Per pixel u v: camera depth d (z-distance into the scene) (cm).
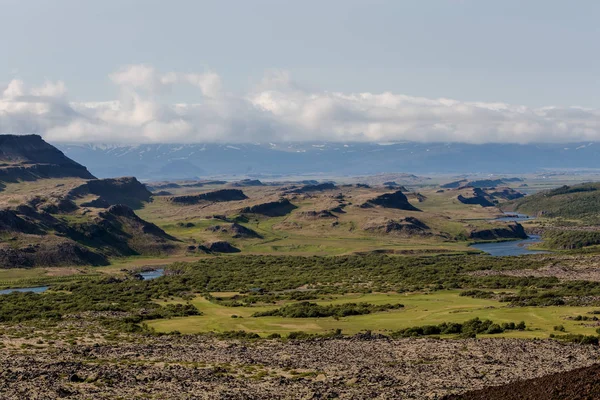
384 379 10531
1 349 13150
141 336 15338
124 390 9638
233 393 9569
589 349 12638
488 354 12362
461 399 9088
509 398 8600
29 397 8994
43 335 15225
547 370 10894
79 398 9081
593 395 7894
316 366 11650
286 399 9300
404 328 15938
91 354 12706
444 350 12912
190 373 10862
